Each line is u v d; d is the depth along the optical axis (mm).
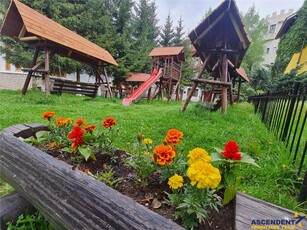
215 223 754
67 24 12406
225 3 4195
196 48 5023
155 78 11375
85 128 1375
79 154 1288
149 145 1230
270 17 30266
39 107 5066
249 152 2371
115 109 6156
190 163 872
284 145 2418
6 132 1439
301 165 1806
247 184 1702
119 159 1308
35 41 6805
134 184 1019
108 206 743
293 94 2527
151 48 20219
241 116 4773
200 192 756
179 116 4461
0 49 10539
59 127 1511
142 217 663
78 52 7559
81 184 851
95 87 9914
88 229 776
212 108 5789
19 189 1156
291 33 13578
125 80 16875
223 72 4918
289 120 2586
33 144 1414
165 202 844
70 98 8273
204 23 4492
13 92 8242
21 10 6000
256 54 24391
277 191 1636
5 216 1232
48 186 974
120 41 15734
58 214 907
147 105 8672
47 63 6738
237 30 4426
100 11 14703
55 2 11203
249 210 771
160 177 1028
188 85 21125
